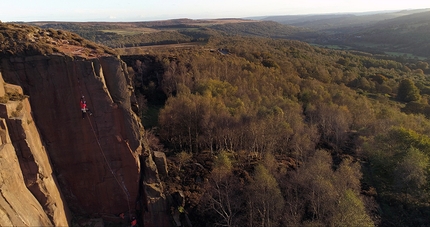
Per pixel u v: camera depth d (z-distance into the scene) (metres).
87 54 26.66
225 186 30.98
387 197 34.03
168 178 32.16
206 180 32.97
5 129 20.17
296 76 76.44
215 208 30.44
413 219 30.84
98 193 27.50
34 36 26.75
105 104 26.03
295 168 37.41
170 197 29.55
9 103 21.20
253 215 29.36
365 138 44.28
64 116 25.16
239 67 69.75
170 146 43.19
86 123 25.81
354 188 30.91
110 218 28.02
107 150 26.88
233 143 43.38
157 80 65.69
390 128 42.00
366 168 40.69
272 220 28.28
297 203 30.12
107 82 26.53
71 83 24.84
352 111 56.59
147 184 28.28
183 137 44.03
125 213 28.72
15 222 17.97
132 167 27.83
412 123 47.53
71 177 26.52
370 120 52.16
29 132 22.12
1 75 22.31
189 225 28.52
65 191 26.56
